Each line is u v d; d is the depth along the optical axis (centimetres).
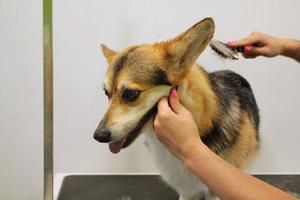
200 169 61
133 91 73
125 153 137
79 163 139
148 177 125
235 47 99
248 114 98
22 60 128
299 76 129
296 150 136
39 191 146
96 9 122
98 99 132
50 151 93
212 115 83
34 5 123
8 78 130
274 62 127
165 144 67
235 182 58
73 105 132
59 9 121
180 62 74
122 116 73
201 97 81
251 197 56
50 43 83
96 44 125
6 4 122
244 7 121
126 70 74
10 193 146
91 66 128
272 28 124
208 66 125
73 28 123
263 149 136
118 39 125
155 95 74
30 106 134
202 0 121
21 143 139
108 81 77
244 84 106
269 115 133
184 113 66
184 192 98
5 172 143
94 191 114
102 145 137
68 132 135
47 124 90
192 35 71
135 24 123
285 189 114
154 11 122
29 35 125
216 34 124
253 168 137
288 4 121
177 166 90
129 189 115
